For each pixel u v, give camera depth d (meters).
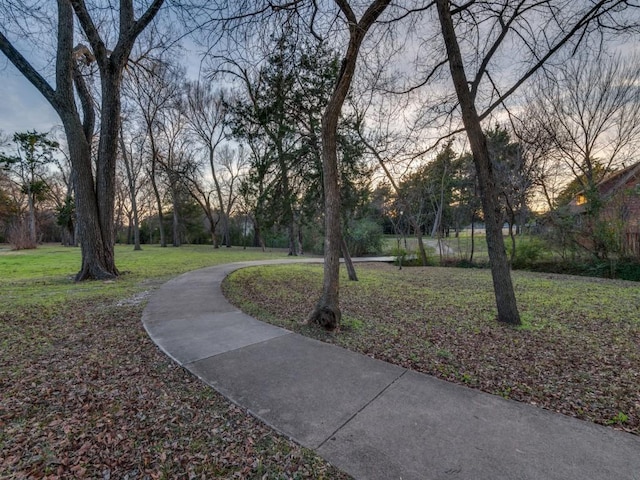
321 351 3.36
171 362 3.07
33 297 6.07
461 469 1.59
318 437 1.88
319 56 7.23
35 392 2.48
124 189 31.05
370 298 6.79
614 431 1.96
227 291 7.00
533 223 12.70
